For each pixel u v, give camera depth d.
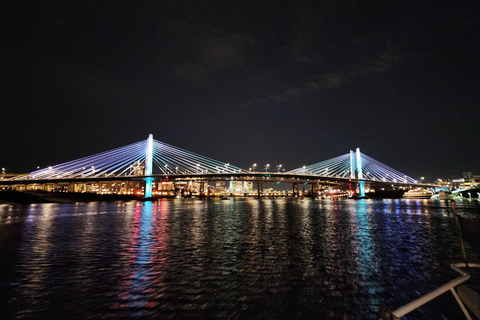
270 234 28.00
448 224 36.75
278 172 165.62
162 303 10.54
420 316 9.21
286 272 14.34
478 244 22.17
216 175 149.00
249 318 9.31
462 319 8.95
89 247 21.30
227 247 21.09
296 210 68.88
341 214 55.09
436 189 183.50
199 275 13.87
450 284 4.78
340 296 11.11
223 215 53.47
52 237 26.50
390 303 10.41
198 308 10.08
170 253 19.00
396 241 23.64
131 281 13.00
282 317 9.37
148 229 32.44
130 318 9.40
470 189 161.50
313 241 23.75
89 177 133.25
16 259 17.33
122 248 20.84
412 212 60.03
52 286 12.39
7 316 9.60
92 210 71.56
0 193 119.62
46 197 130.50
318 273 14.14
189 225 36.41
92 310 9.99
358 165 184.75
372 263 16.11
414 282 12.69
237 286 12.30
